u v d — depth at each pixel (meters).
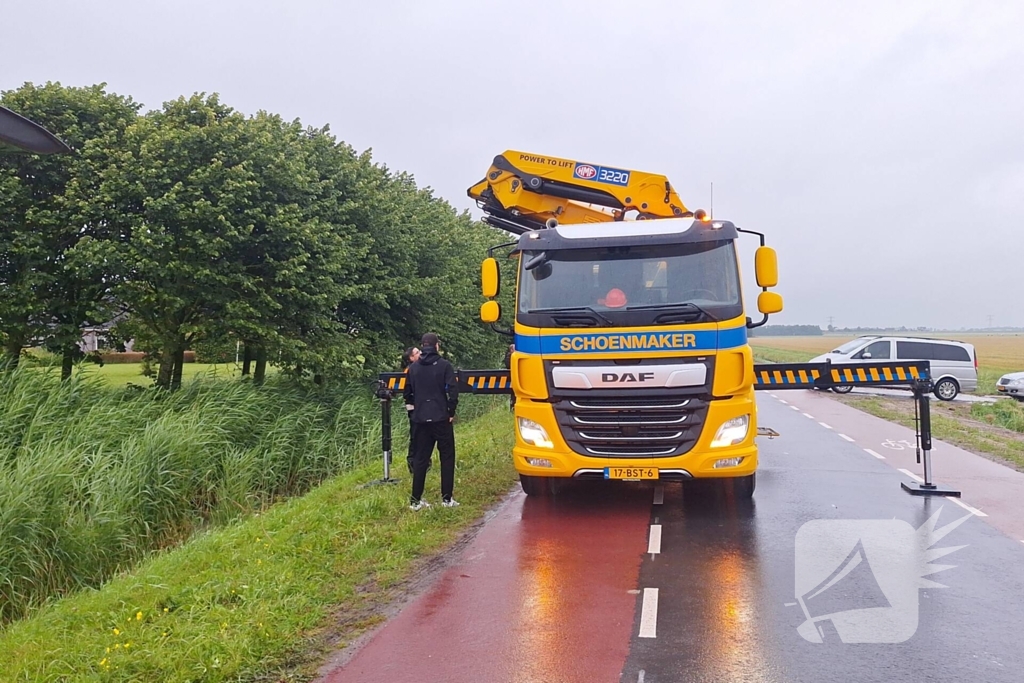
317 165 19.20
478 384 9.78
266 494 12.85
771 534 7.65
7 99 15.31
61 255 15.25
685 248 8.15
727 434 7.84
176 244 14.82
